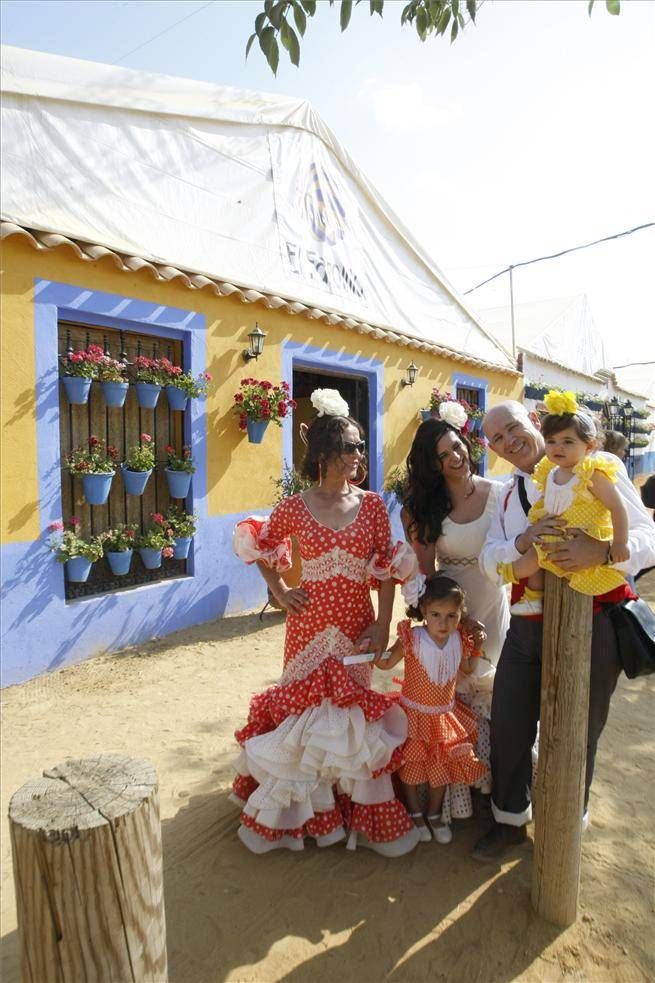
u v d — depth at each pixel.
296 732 2.83
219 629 6.17
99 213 5.48
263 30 2.44
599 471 2.42
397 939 2.55
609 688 2.78
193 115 6.47
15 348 4.71
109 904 1.42
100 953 1.43
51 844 1.36
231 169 6.93
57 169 5.25
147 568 5.97
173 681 4.97
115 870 1.42
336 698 2.85
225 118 6.84
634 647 2.70
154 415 5.98
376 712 2.90
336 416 3.02
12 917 2.71
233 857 3.01
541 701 2.58
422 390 9.70
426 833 3.12
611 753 4.05
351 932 2.58
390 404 8.97
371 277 9.14
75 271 5.06
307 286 7.73
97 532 5.57
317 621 2.99
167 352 6.02
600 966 2.42
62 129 5.35
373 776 2.92
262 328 6.75
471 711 3.30
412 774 3.04
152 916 1.51
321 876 2.89
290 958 2.46
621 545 2.39
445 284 10.88
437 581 3.04
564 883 2.58
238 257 6.83
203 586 6.31
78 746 4.00
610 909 2.71
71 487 5.38
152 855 1.51
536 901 2.66
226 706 4.57
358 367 8.27
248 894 2.78
